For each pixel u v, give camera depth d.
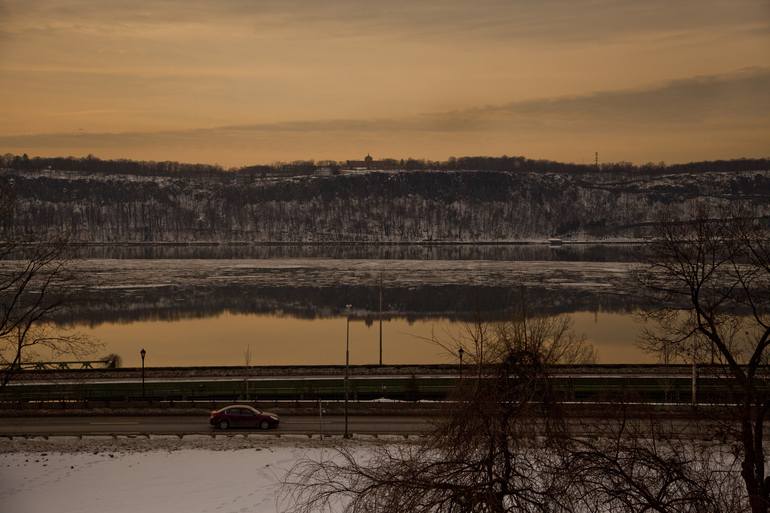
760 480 18.61
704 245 35.66
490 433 15.28
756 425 19.86
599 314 99.38
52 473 31.91
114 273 161.38
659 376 51.00
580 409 18.09
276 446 35.41
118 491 29.64
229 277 154.50
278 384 51.53
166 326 95.81
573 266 182.25
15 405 44.31
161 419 42.31
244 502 27.98
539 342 16.62
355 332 90.19
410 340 83.50
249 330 92.75
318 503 21.73
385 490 15.55
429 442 17.42
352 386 50.25
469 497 14.68
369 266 184.00
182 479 30.88
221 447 35.50
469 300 116.62
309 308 112.00
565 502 15.09
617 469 15.83
